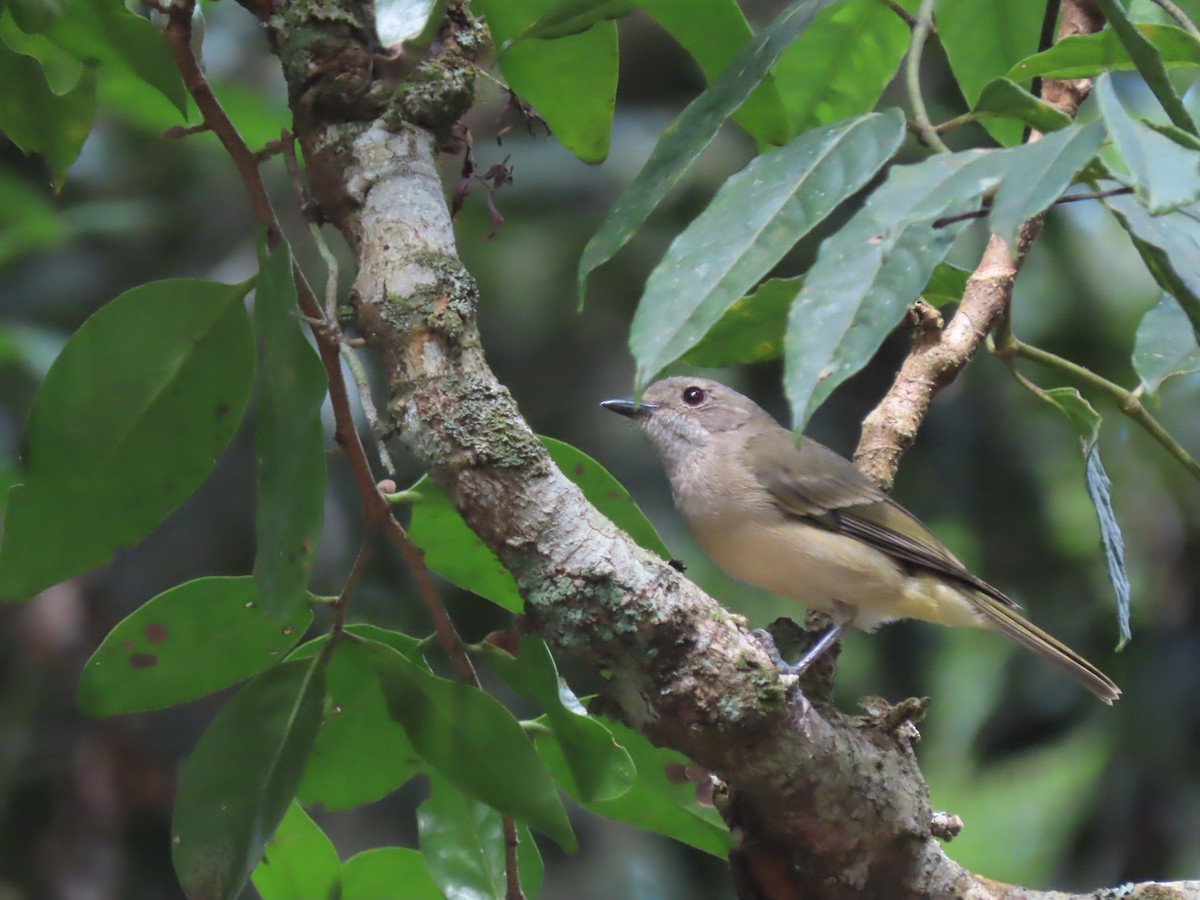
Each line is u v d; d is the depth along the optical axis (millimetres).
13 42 5582
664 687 4590
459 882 5371
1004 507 12969
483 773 4922
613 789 4949
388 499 4945
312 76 4984
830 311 3459
